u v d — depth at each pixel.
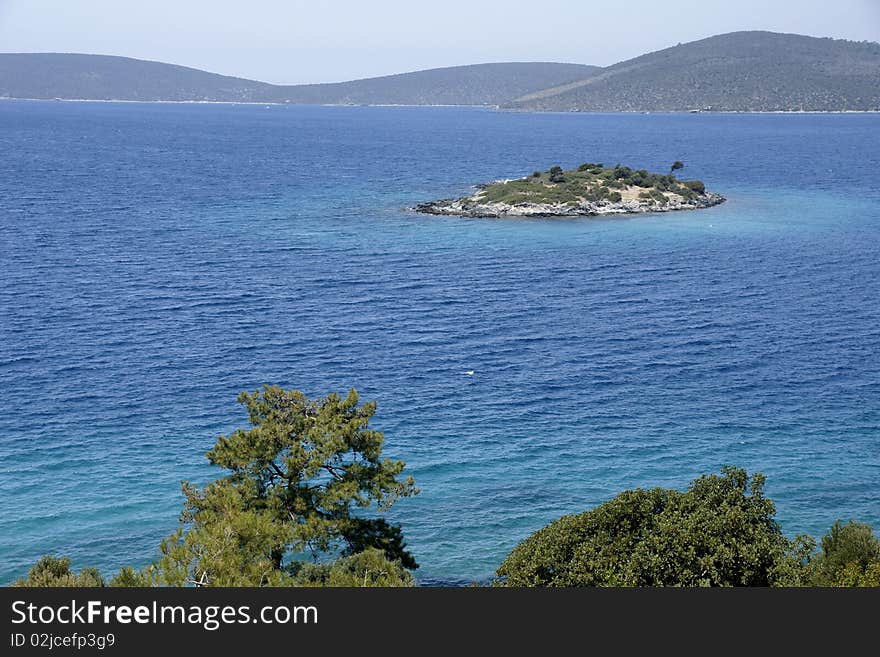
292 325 88.25
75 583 28.83
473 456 57.12
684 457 57.12
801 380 72.88
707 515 31.89
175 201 179.88
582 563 31.52
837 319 93.38
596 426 62.31
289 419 37.69
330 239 138.75
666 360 78.12
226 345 80.69
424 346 81.69
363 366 75.31
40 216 154.25
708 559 30.42
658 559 30.67
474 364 76.38
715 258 127.75
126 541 46.12
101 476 53.22
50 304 93.44
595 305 98.81
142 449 57.25
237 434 36.38
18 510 48.88
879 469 55.53
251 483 35.31
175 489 51.84
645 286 109.00
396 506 50.62
